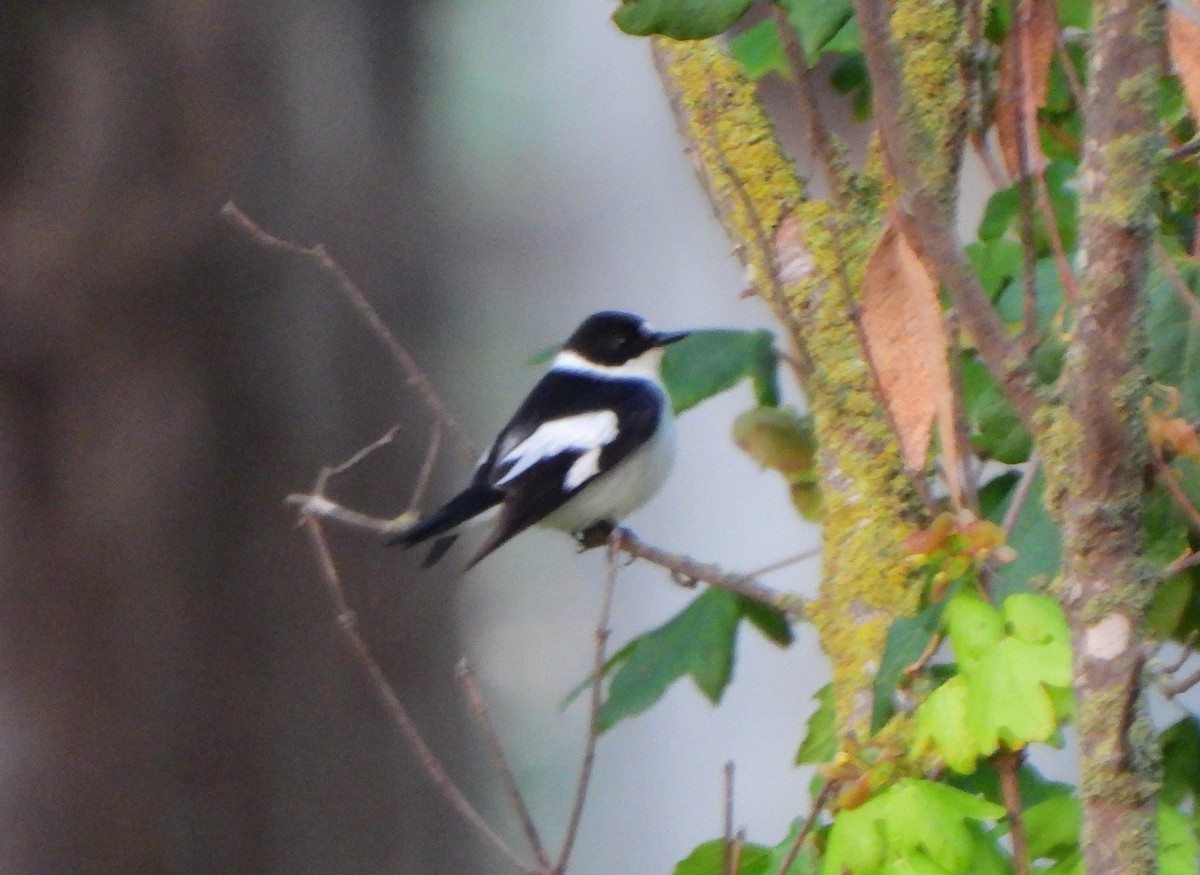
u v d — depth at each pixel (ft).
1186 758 13.79
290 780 32.60
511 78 56.34
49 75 30.68
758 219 15.17
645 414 29.12
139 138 31.12
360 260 34.40
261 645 32.17
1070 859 11.15
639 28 12.53
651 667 17.13
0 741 30.89
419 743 15.94
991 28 15.64
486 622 50.14
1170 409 11.45
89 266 30.83
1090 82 9.95
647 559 17.78
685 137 17.66
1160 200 14.56
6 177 30.58
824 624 14.66
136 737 31.22
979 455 14.57
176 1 31.42
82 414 31.04
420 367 35.60
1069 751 35.22
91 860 31.12
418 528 27.58
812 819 12.33
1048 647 10.61
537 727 53.16
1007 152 13.03
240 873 31.73
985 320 10.71
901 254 11.72
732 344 17.95
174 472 31.42
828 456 15.16
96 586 31.12
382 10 35.78
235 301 32.07
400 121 36.09
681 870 14.52
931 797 11.12
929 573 12.61
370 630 34.12
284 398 32.55
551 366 31.32
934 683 12.75
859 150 29.76
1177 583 12.91
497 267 55.67
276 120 32.78
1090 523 9.97
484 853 35.50
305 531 32.71
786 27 13.88
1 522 30.83
